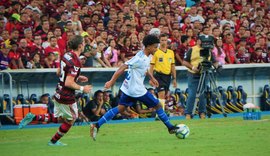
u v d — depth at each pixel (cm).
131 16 6919
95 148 3541
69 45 3697
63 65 3659
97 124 3862
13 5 6581
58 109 3691
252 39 7456
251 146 3494
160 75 5562
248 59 7225
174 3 7531
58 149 3528
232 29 7569
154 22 6981
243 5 8175
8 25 6291
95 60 6172
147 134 4259
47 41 6125
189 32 6700
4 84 5744
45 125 5469
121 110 3891
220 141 3750
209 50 5662
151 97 3884
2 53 5766
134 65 3831
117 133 4378
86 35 6194
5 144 3856
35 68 5862
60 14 6719
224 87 6975
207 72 5712
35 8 6606
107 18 6844
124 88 3862
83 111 5878
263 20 8031
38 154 3338
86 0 7212
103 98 5994
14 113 5597
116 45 6388
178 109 6488
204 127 4641
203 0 7931
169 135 4153
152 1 7325
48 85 6019
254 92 7238
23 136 4400
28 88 5888
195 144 3628
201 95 5675
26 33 5981
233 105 6912
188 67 5684
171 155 3194
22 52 5888
